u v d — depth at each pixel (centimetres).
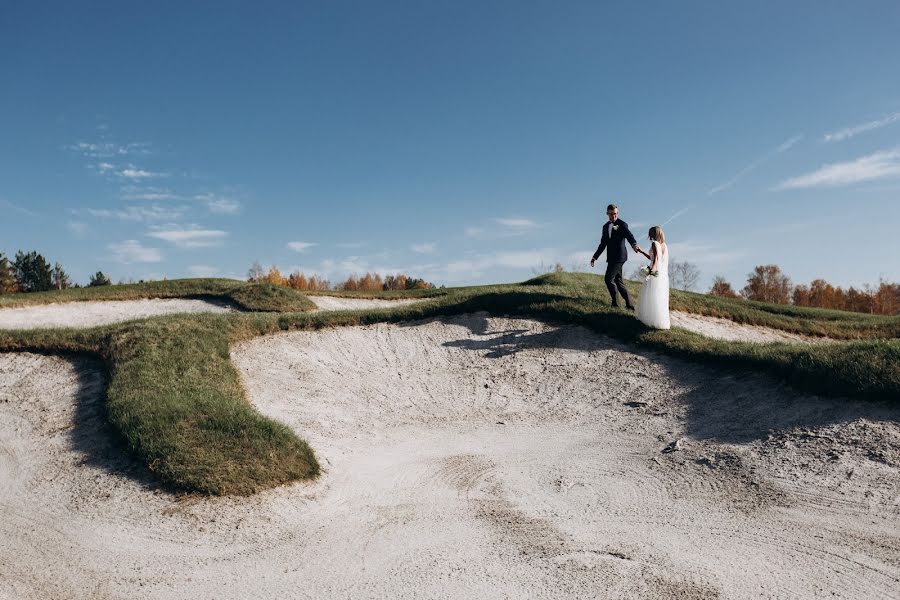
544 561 609
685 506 745
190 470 799
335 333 1620
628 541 654
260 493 779
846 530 638
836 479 750
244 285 2636
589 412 1184
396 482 867
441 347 1590
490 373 1432
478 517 735
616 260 1644
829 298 7694
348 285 10138
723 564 589
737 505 732
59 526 705
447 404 1285
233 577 595
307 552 648
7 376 1230
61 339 1348
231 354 1358
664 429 1041
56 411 1062
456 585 568
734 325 1956
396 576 589
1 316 2027
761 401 1043
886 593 518
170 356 1238
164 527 696
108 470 840
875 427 845
